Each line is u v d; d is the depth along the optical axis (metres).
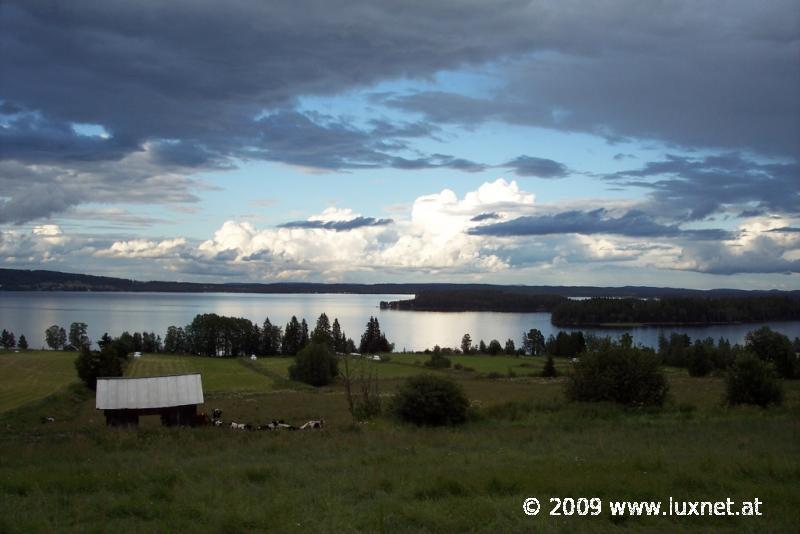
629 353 39.03
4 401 62.09
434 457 19.62
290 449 22.91
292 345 152.62
